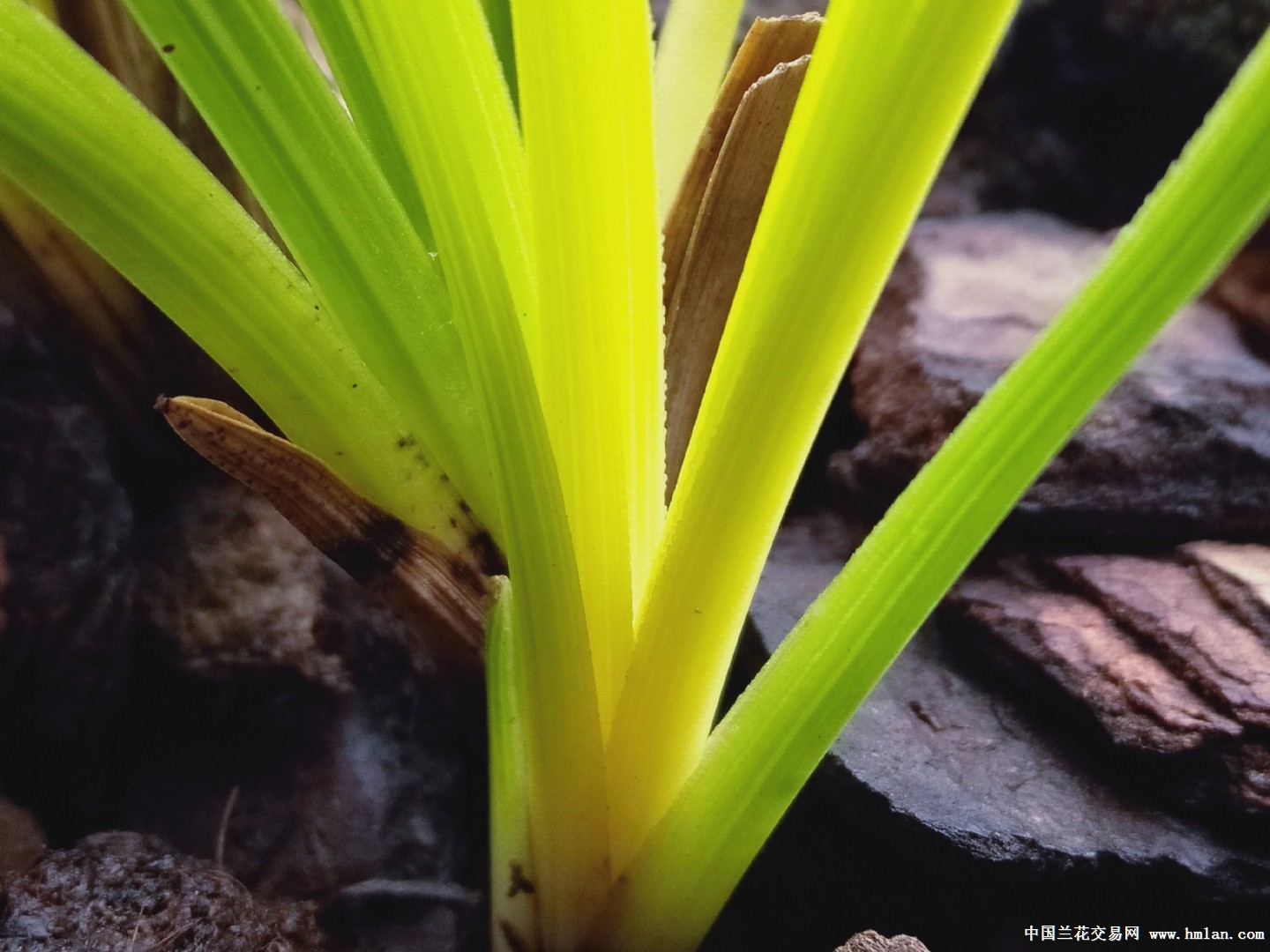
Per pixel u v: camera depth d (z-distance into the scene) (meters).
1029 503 0.13
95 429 0.12
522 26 0.06
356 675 0.12
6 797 0.11
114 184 0.07
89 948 0.09
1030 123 0.20
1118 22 0.18
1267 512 0.13
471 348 0.06
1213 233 0.06
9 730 0.11
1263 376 0.14
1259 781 0.10
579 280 0.07
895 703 0.12
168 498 0.13
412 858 0.12
